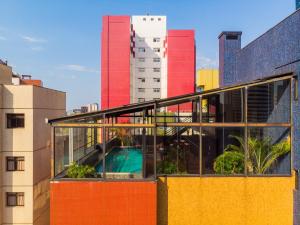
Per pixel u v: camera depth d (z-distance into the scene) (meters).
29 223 19.20
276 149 12.12
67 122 11.66
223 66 21.12
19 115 19.28
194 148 15.38
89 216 11.38
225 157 12.48
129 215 11.45
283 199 11.71
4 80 23.59
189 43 63.81
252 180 11.77
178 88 63.09
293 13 11.73
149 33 72.38
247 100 12.52
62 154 17.91
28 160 19.23
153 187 11.48
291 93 11.91
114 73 59.34
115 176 12.11
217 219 11.73
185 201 11.77
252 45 16.95
